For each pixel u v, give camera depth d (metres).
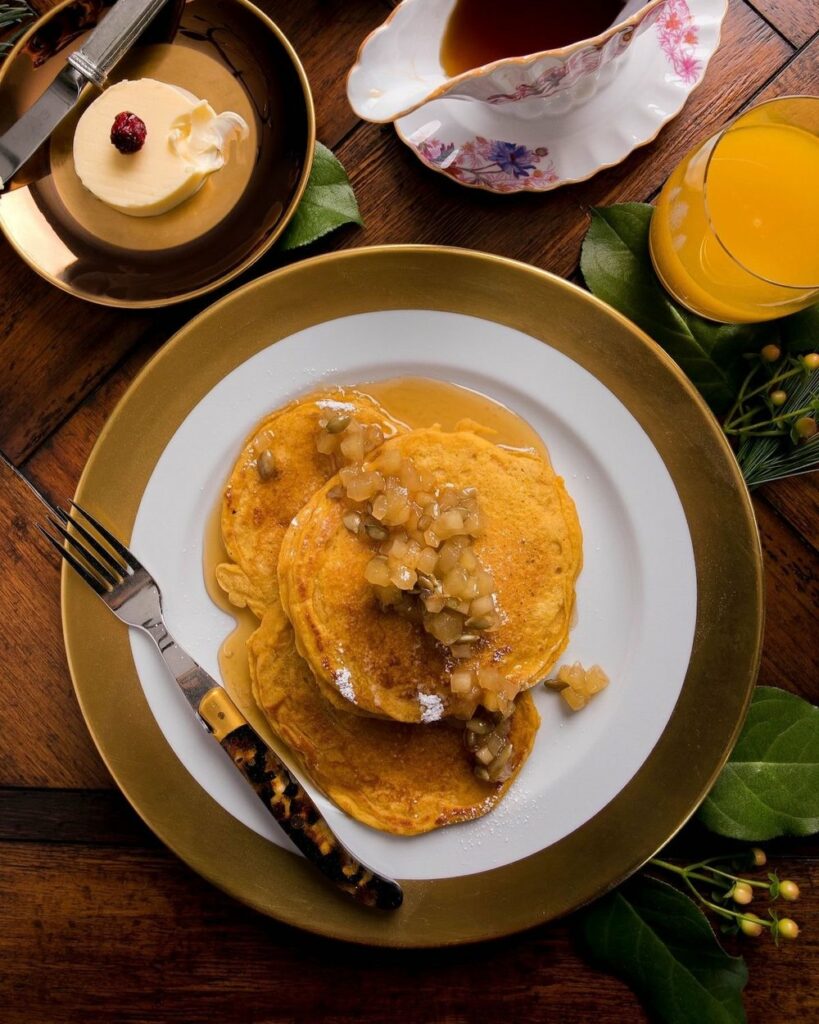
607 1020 0.51
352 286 0.48
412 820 0.48
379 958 0.51
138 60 0.50
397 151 0.51
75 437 0.51
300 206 0.50
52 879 0.51
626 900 0.50
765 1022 0.50
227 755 0.48
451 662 0.47
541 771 0.49
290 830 0.47
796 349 0.50
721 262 0.45
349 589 0.47
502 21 0.47
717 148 0.48
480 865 0.49
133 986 0.51
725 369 0.50
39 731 0.51
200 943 0.51
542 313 0.48
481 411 0.50
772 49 0.51
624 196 0.51
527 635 0.48
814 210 0.48
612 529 0.49
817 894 0.51
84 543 0.48
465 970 0.51
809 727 0.50
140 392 0.48
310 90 0.50
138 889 0.51
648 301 0.50
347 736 0.49
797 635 0.51
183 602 0.50
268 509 0.49
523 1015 0.51
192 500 0.49
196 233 0.51
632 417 0.48
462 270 0.47
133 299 0.50
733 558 0.48
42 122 0.49
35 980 0.51
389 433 0.50
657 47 0.49
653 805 0.48
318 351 0.49
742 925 0.49
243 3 0.48
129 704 0.48
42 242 0.50
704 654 0.48
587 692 0.49
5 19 0.50
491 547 0.48
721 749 0.48
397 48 0.45
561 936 0.51
